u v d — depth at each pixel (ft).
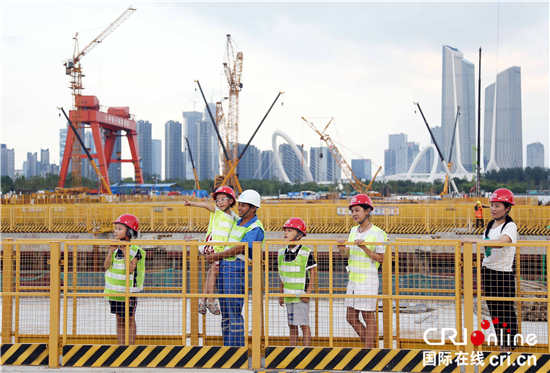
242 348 15.97
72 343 17.57
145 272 20.48
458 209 64.54
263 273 17.22
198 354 16.08
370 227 16.90
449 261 17.71
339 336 18.03
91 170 510.17
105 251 23.59
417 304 23.65
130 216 18.12
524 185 579.48
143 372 15.74
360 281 16.85
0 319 20.44
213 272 17.53
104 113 287.89
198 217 65.92
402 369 15.62
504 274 16.37
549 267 14.96
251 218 17.66
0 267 20.86
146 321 20.89
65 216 69.21
